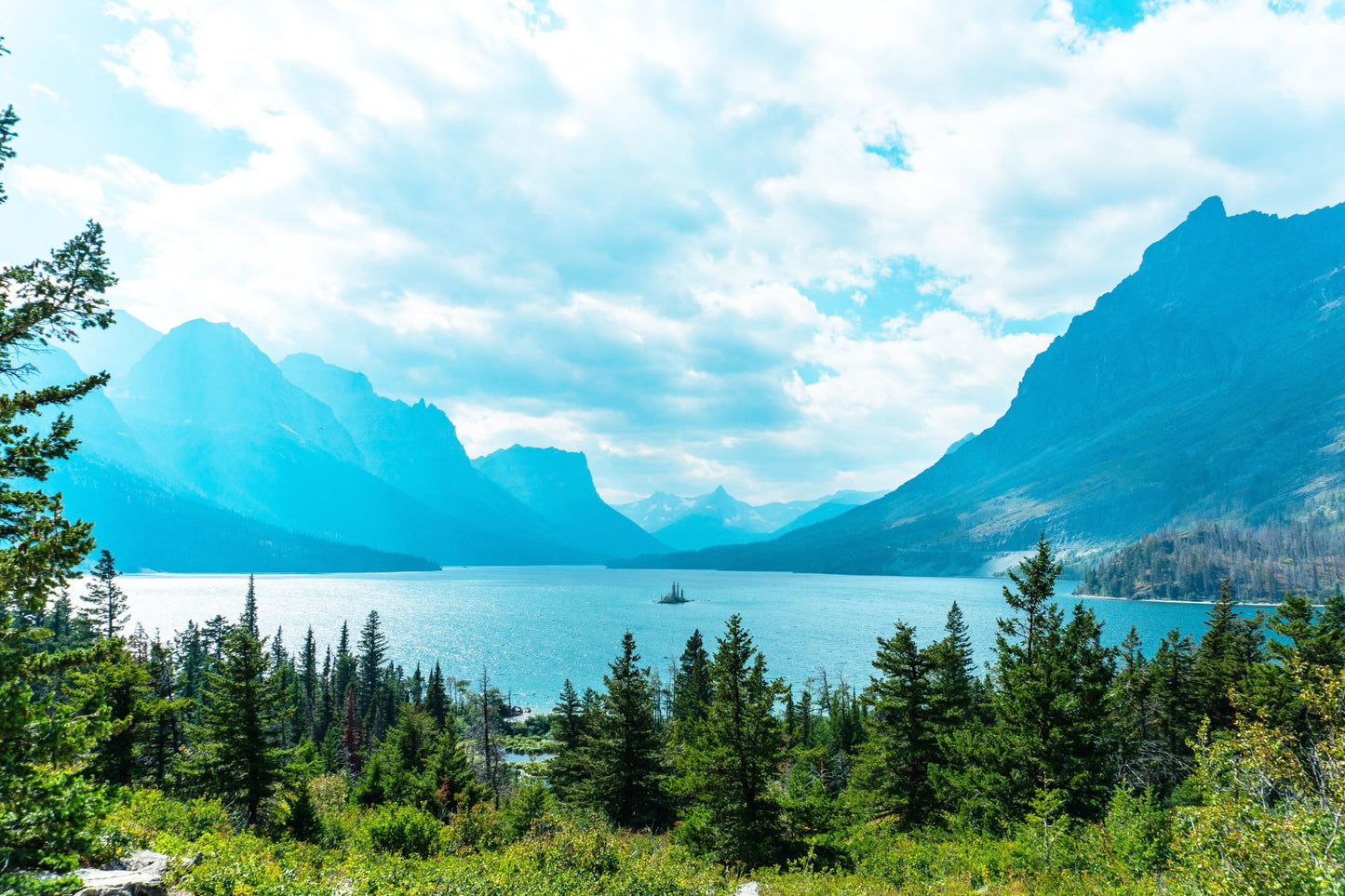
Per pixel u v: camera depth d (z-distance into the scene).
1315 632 35.72
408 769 49.56
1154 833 19.06
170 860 13.58
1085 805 27.19
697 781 30.50
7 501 8.64
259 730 33.62
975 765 31.48
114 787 8.36
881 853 26.22
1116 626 169.88
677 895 20.48
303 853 20.48
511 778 73.31
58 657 8.05
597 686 129.88
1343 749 12.98
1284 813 12.31
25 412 9.68
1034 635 32.25
